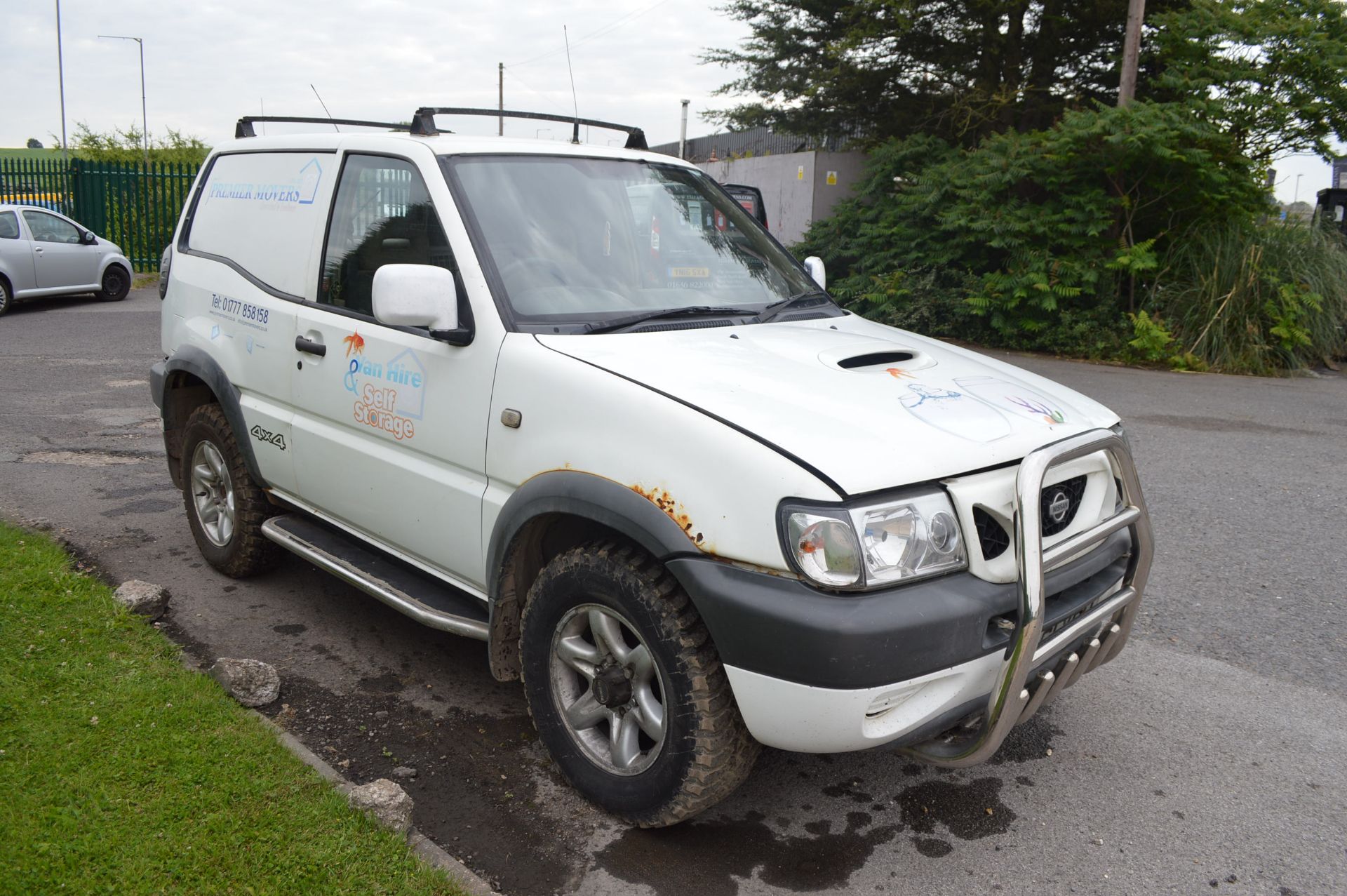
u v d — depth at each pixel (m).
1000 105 15.26
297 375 4.04
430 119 3.89
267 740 3.20
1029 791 3.29
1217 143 12.77
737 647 2.53
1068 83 16.52
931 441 2.68
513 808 3.10
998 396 3.07
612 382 2.87
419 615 3.46
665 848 2.93
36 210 15.87
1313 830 3.09
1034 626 2.54
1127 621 3.15
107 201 21.86
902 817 3.14
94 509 5.85
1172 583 5.11
